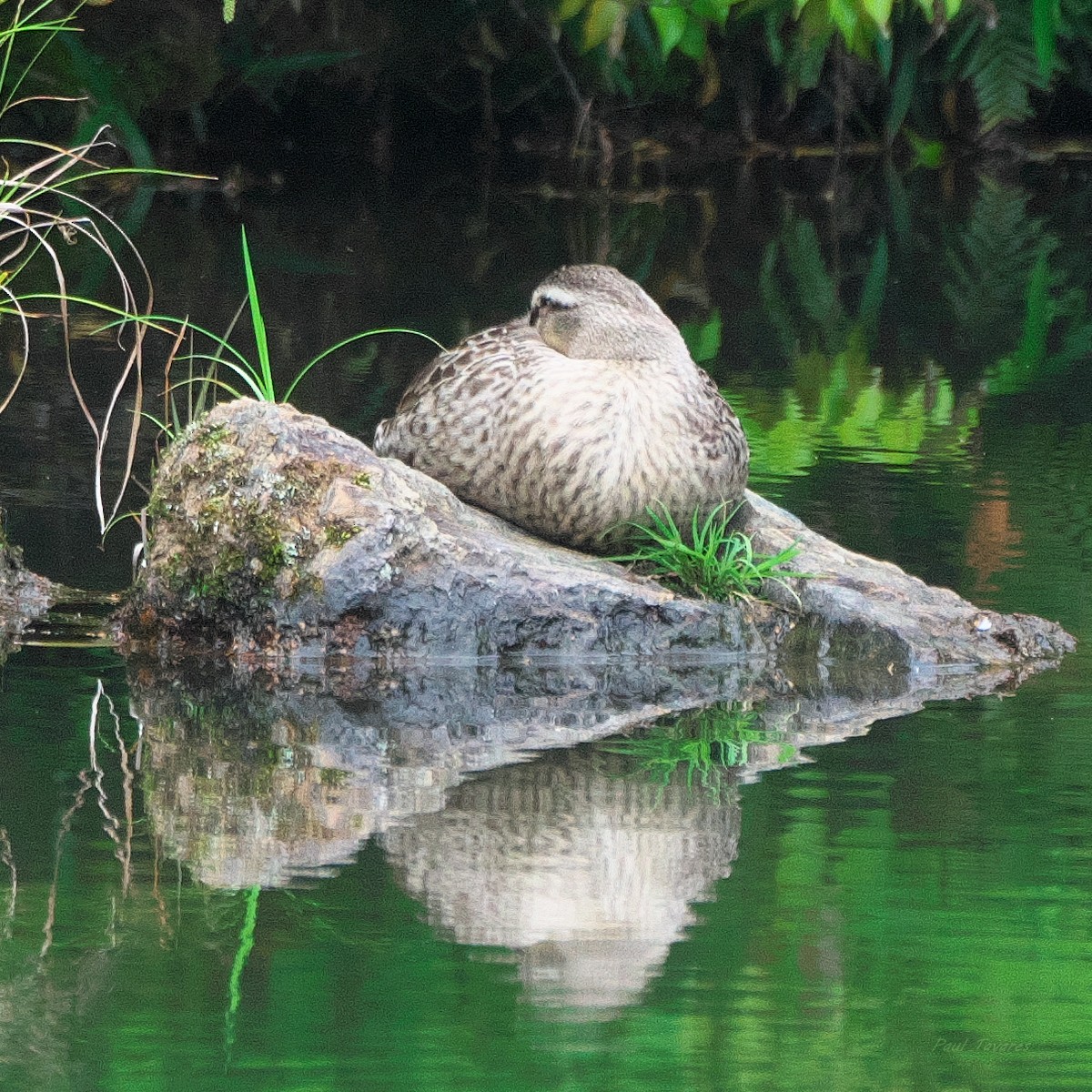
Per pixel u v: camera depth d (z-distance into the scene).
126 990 6.04
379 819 7.63
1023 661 10.34
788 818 7.66
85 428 14.30
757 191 30.25
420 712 9.28
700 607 10.45
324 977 6.12
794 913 6.70
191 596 10.42
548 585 10.28
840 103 32.53
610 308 10.91
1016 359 18.86
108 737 8.70
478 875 7.00
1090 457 14.62
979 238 26.62
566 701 9.55
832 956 6.30
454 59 31.39
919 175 32.34
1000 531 12.45
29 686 9.56
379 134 31.28
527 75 31.92
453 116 32.22
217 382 11.80
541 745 8.72
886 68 31.05
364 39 30.62
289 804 7.78
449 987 6.05
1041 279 23.61
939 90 34.00
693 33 24.53
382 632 10.23
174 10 28.28
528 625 10.25
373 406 15.05
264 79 29.36
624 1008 5.88
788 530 11.65
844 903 6.76
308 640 10.23
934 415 16.12
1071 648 10.52
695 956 6.31
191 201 27.27
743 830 7.51
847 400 16.59
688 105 32.94
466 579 10.23
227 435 10.57
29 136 27.20
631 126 32.34
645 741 8.80
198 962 6.21
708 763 8.43
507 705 9.44
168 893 6.81
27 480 12.94
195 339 17.64
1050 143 34.41
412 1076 5.49
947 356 18.91
